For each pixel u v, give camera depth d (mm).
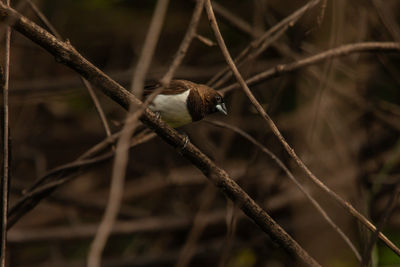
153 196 14250
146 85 7777
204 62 13648
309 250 9656
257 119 12680
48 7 12523
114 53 13773
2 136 5523
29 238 12312
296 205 10992
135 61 13117
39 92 12672
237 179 11625
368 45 7965
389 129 11945
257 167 11492
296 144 10648
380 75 12789
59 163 15266
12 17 5121
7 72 5547
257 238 11008
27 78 13539
